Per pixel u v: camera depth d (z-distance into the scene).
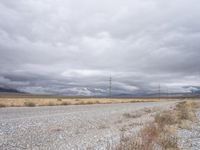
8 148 11.60
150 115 28.92
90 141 13.32
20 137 14.04
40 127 17.47
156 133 12.97
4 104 38.97
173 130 15.59
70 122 20.64
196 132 16.27
